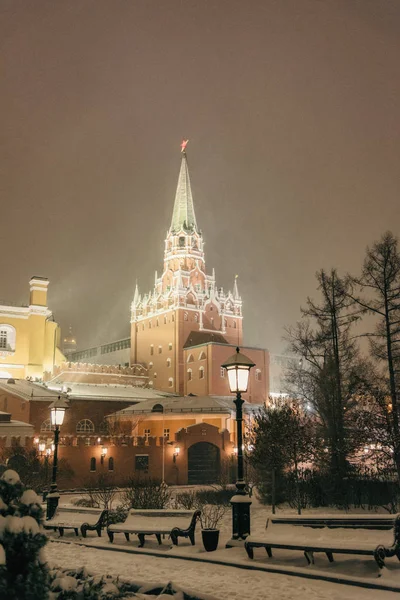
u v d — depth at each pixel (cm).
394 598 1021
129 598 884
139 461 6234
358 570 1226
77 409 6956
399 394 2670
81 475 5784
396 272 2944
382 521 1309
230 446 6825
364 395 2752
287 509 2788
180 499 3025
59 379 8444
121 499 3331
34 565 705
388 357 2836
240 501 1603
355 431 2702
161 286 10144
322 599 1040
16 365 8362
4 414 5819
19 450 5372
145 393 8325
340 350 3231
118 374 9156
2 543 691
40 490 4194
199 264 10150
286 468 3219
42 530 729
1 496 729
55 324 9031
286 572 1266
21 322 8569
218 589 1147
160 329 9619
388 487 2784
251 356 8862
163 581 1233
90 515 2077
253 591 1121
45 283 8825
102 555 1623
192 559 1485
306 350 3406
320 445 2942
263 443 2961
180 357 9100
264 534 1430
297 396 3378
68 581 855
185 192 10656
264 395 8794
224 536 1844
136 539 1883
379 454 2673
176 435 6506
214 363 8544
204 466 6669
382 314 2939
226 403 7269
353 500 2803
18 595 680
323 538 1326
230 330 9988
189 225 10369
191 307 9475
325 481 2922
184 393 8944
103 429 7138
